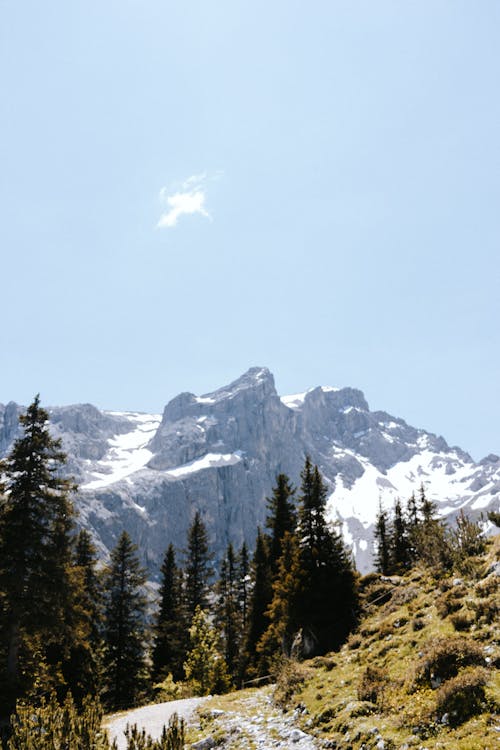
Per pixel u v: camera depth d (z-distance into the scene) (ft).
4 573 71.82
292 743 37.91
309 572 99.35
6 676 69.62
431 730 30.37
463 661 36.45
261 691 65.92
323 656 66.80
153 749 27.78
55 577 75.51
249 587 175.22
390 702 37.14
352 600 89.25
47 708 29.37
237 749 40.24
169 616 163.02
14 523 76.38
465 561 64.69
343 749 33.50
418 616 57.57
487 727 27.71
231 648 157.28
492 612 44.11
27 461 79.82
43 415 82.94
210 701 64.85
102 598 120.26
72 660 101.04
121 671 120.06
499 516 75.51
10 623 71.56
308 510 109.70
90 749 27.53
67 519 82.17
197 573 176.76
